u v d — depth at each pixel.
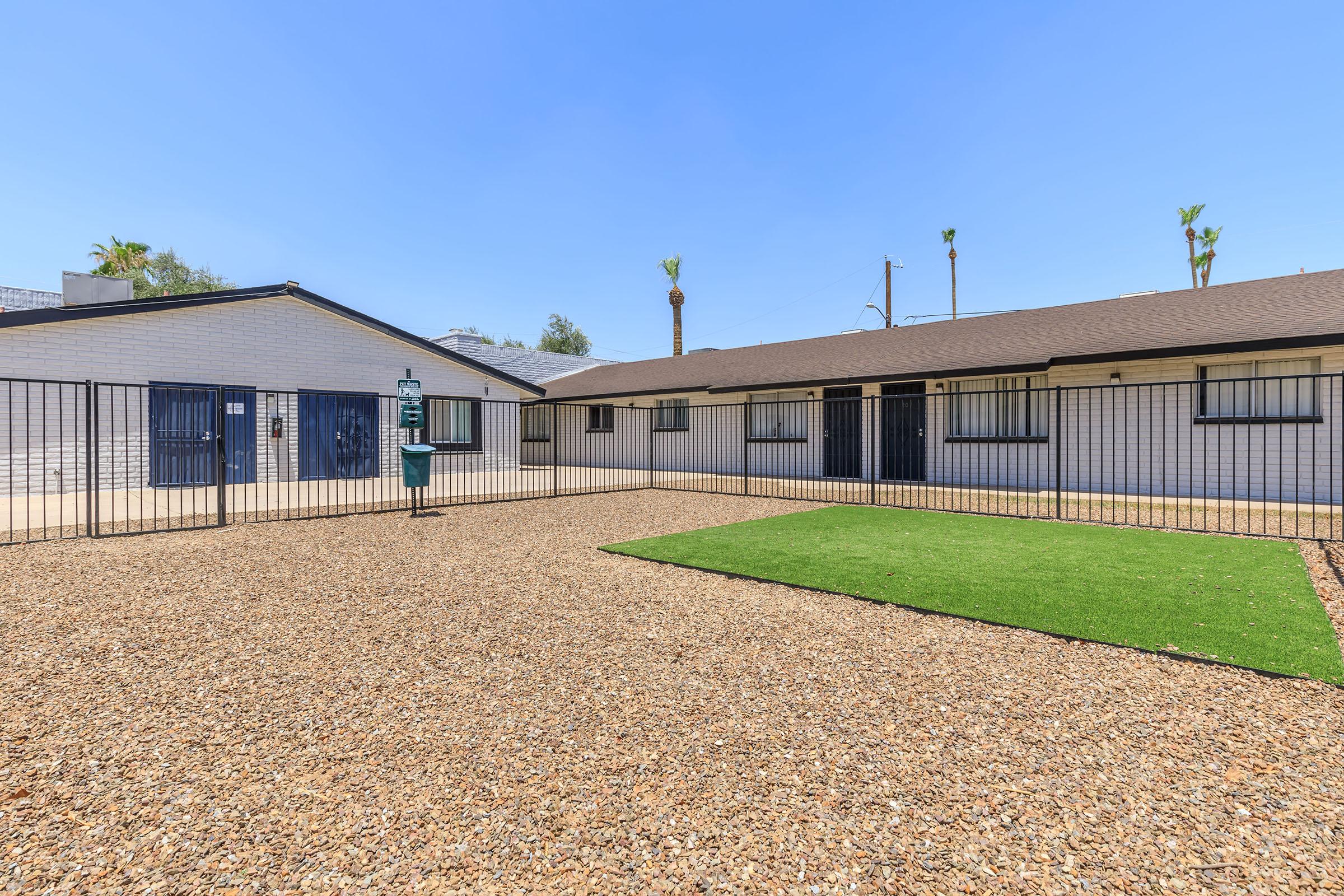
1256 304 10.31
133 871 1.71
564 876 1.71
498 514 8.62
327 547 6.13
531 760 2.29
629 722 2.58
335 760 2.29
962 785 2.12
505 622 3.86
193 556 5.62
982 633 3.60
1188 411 10.03
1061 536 6.70
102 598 4.27
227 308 11.23
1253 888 1.62
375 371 13.26
